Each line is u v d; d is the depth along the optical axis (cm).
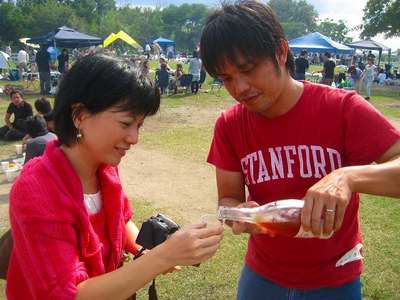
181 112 1312
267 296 198
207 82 2161
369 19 3981
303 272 188
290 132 181
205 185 640
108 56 145
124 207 192
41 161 149
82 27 6806
